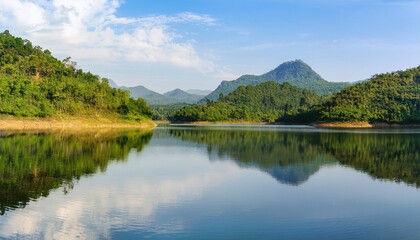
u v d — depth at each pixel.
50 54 190.88
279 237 22.94
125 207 28.59
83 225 24.42
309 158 57.25
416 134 120.94
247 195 32.94
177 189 34.94
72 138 83.19
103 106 157.88
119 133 110.44
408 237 23.27
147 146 72.88
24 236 22.36
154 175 41.59
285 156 59.34
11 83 121.50
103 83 175.25
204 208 28.77
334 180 40.09
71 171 42.03
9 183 34.97
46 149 60.22
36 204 28.58
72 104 141.62
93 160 50.97
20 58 159.88
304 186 37.06
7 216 25.70
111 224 24.73
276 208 29.03
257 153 63.03
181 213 27.39
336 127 195.00
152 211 27.75
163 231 23.69
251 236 23.06
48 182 36.00
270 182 38.72
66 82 147.25
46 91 136.25
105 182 36.97
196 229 24.09
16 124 113.94
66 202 29.38
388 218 26.92
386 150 68.75
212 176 41.69
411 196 33.31
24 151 56.44
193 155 59.78
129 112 169.12
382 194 33.97
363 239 22.84
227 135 110.88
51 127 123.88
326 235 23.44
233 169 46.50
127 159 53.44
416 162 53.56
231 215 27.09
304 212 28.11
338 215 27.42
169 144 77.94
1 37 177.38
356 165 50.41
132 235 22.91
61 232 23.11
